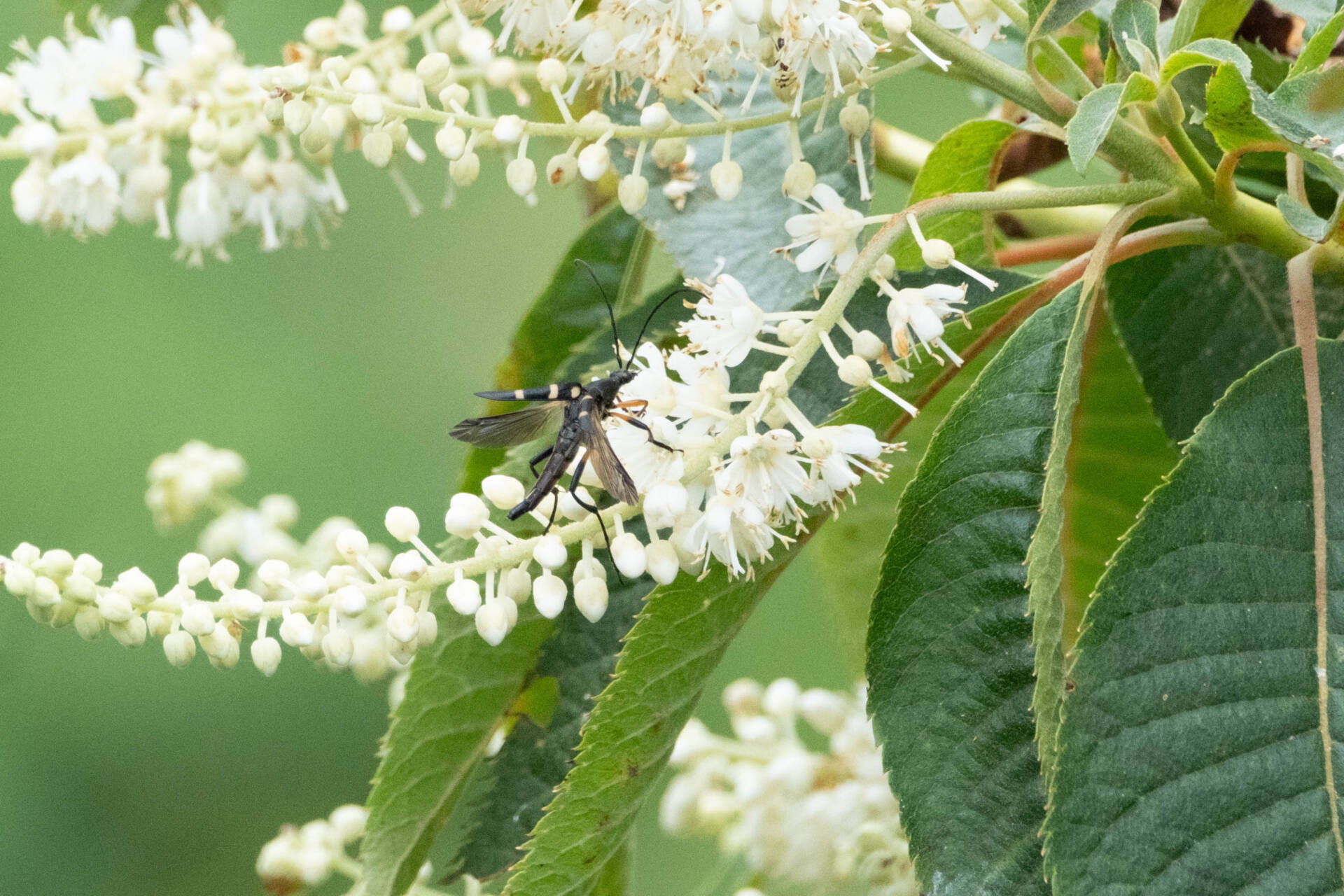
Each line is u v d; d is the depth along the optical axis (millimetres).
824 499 1052
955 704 1050
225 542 1168
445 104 1071
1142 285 1106
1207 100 1048
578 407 1082
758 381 1082
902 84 1348
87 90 1083
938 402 1123
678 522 1054
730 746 1188
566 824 1062
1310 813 1030
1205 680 1034
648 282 1184
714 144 1104
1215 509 1040
